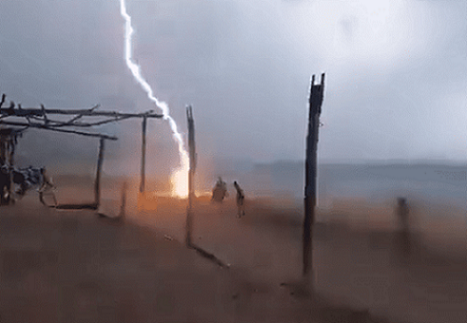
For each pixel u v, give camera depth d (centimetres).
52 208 1842
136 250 976
